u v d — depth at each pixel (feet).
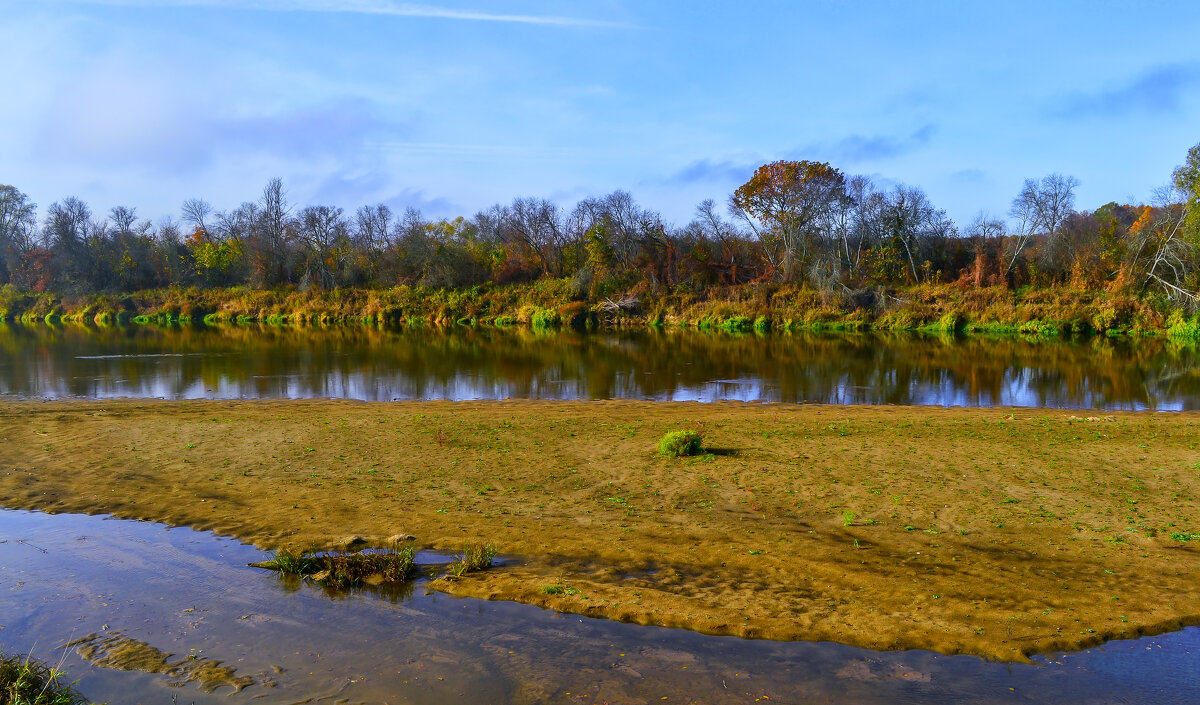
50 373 100.68
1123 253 171.01
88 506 35.12
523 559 28.43
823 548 29.22
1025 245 190.70
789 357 117.70
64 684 19.30
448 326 197.47
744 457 43.55
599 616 23.48
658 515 33.53
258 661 20.66
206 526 32.24
